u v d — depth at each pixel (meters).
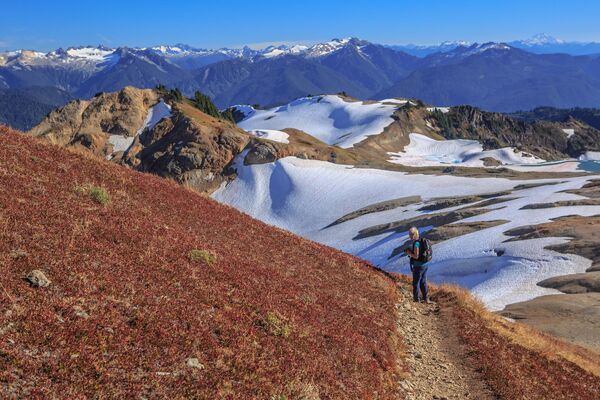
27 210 12.67
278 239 23.72
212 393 8.88
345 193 156.50
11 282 9.30
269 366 10.68
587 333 38.94
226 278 14.38
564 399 15.80
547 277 61.97
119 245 13.13
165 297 11.43
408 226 106.44
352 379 12.22
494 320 24.31
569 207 92.12
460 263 75.50
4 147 17.41
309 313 14.87
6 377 7.13
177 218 18.98
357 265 25.78
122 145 179.62
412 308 22.69
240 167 175.75
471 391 14.64
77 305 9.59
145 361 8.97
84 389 7.66
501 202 109.50
